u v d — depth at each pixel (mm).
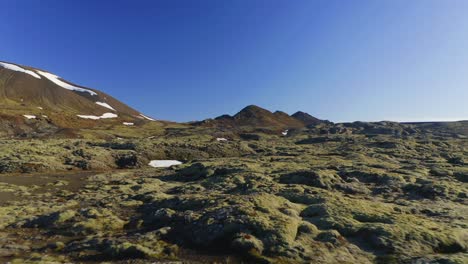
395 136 170000
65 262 27469
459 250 30016
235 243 30281
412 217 37656
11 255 28906
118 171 89125
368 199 49938
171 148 121188
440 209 43781
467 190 55062
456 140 149750
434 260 26547
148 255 28938
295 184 56000
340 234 32594
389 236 31125
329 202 42375
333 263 27250
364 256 28594
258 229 32438
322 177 59688
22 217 40500
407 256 27859
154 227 37125
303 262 27453
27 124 158875
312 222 35781
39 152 96188
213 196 47562
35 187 62438
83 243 31625
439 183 58000
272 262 27406
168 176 76938
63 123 182500
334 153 111438
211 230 33219
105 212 42625
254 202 40375
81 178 75312
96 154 100625
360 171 68438
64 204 47844
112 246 29984
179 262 27719
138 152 111562
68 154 98438
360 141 148625
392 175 64062
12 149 96188
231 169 73562
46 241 33094
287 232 31766
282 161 92500
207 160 98250
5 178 70812
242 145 135125
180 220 37375
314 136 188000
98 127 191375
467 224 36688
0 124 147000
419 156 101938
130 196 53312
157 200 48719
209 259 28500
